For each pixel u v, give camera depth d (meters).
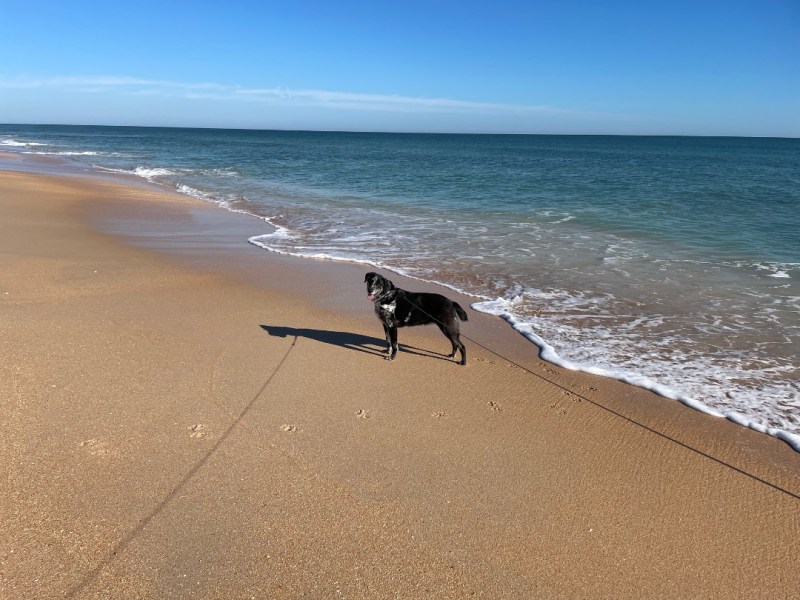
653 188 24.02
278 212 17.03
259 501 3.65
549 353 6.59
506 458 4.39
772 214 16.73
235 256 11.06
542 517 3.69
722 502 3.96
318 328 7.20
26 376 5.09
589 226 14.91
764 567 3.34
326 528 3.45
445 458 4.34
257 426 4.61
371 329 7.30
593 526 3.63
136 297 7.91
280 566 3.11
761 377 6.03
